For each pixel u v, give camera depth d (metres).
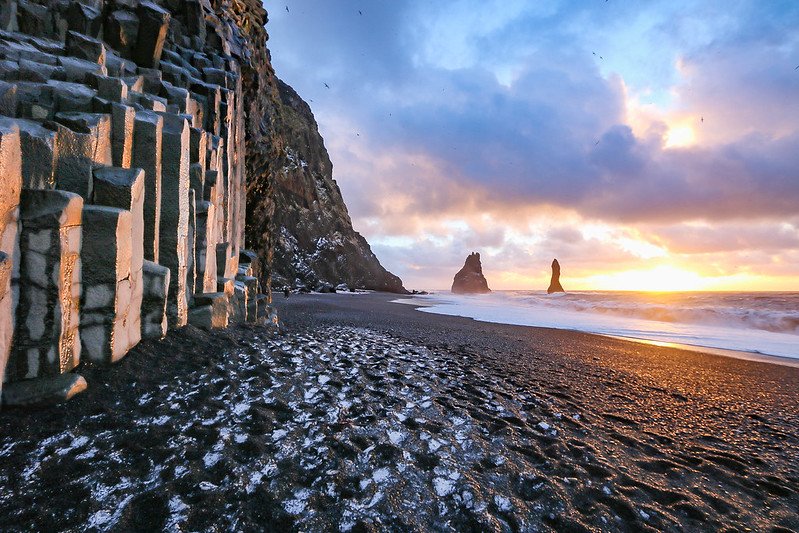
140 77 8.84
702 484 4.36
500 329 19.92
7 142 3.74
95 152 5.19
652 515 3.61
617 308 33.06
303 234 72.44
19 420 3.73
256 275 16.86
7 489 2.97
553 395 7.57
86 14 8.80
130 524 2.81
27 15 7.99
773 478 4.67
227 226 11.98
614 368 10.95
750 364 12.66
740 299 36.44
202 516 2.95
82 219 4.64
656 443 5.54
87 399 4.25
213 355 6.37
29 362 4.09
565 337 17.64
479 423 5.49
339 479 3.65
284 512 3.12
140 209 5.59
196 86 11.25
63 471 3.25
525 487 3.91
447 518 3.29
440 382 7.51
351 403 5.63
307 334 11.34
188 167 7.24
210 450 3.83
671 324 25.47
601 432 5.72
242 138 16.25
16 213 3.95
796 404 8.19
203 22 13.70
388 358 9.12
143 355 5.49
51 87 5.68
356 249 85.00
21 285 4.04
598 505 3.69
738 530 3.50
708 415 7.11
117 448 3.65
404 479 3.80
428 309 35.47
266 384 5.73
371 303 40.81
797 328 22.11
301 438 4.35
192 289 7.80
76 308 4.60
